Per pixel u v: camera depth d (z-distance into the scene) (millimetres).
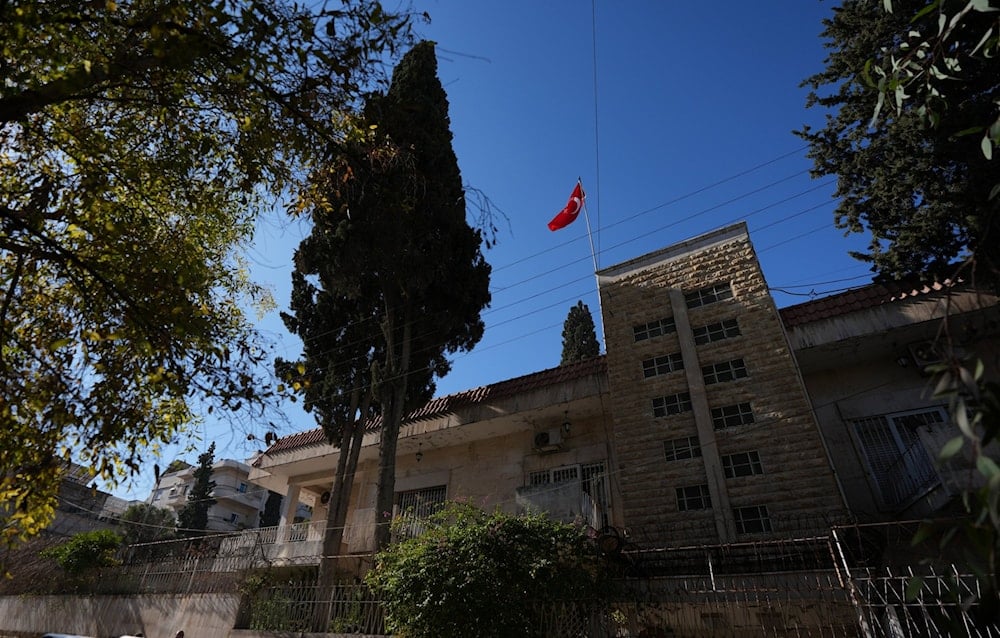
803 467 12492
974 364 2238
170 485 52625
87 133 6406
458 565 11547
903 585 8898
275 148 6195
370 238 15914
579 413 17562
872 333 13328
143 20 4832
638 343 16156
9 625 23344
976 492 2139
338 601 14938
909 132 12664
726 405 14117
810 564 11102
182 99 5945
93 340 6395
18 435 6148
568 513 13680
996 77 10789
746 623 10680
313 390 18609
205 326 6109
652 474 14148
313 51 5062
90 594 22000
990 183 11172
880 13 13602
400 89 17609
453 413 18938
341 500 17422
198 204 7219
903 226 13703
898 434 13688
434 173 17219
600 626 10836
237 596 17516
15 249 5301
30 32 4836
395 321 18516
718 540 12531
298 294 19922
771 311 14547
